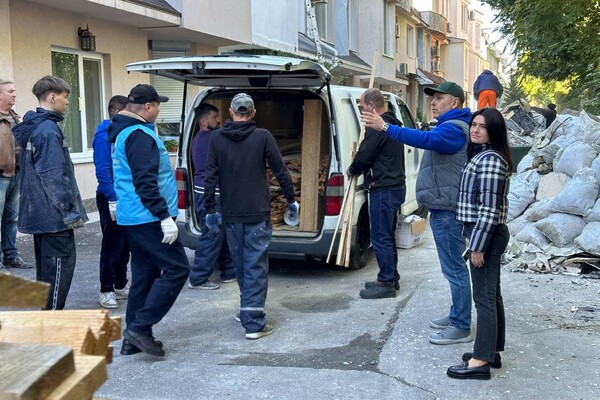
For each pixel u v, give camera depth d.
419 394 3.81
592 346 4.52
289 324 5.14
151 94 4.39
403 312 5.36
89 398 1.55
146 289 4.59
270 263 7.27
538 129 17.08
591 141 7.42
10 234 6.84
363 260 7.02
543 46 16.16
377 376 4.08
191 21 11.89
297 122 7.41
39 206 4.59
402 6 29.56
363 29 25.34
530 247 6.74
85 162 10.58
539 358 4.32
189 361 4.38
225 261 6.42
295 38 17.23
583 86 15.71
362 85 26.95
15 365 1.38
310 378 4.06
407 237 7.80
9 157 6.59
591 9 14.50
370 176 5.70
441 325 4.93
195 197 6.28
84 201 10.61
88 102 10.87
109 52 11.09
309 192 6.43
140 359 4.41
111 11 10.02
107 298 5.54
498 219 3.84
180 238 6.47
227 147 4.80
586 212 6.50
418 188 4.67
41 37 9.39
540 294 5.72
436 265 6.95
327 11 21.25
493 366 4.12
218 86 6.63
